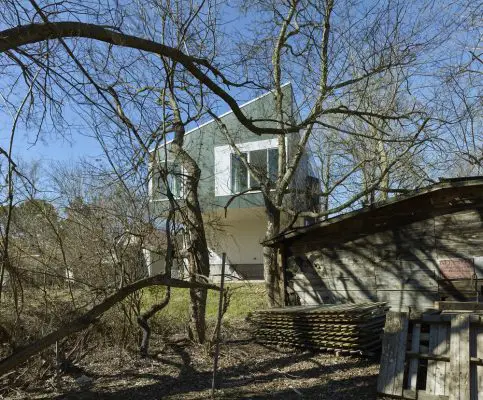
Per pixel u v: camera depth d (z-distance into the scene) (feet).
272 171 62.23
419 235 33.73
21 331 25.27
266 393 23.30
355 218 36.63
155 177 26.84
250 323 39.47
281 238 39.47
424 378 22.27
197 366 28.71
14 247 24.32
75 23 18.30
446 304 28.40
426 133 41.57
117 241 29.04
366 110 43.93
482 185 30.94
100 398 22.93
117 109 21.91
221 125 42.65
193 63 24.02
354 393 22.63
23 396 23.20
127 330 31.55
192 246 32.91
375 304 31.58
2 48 16.84
